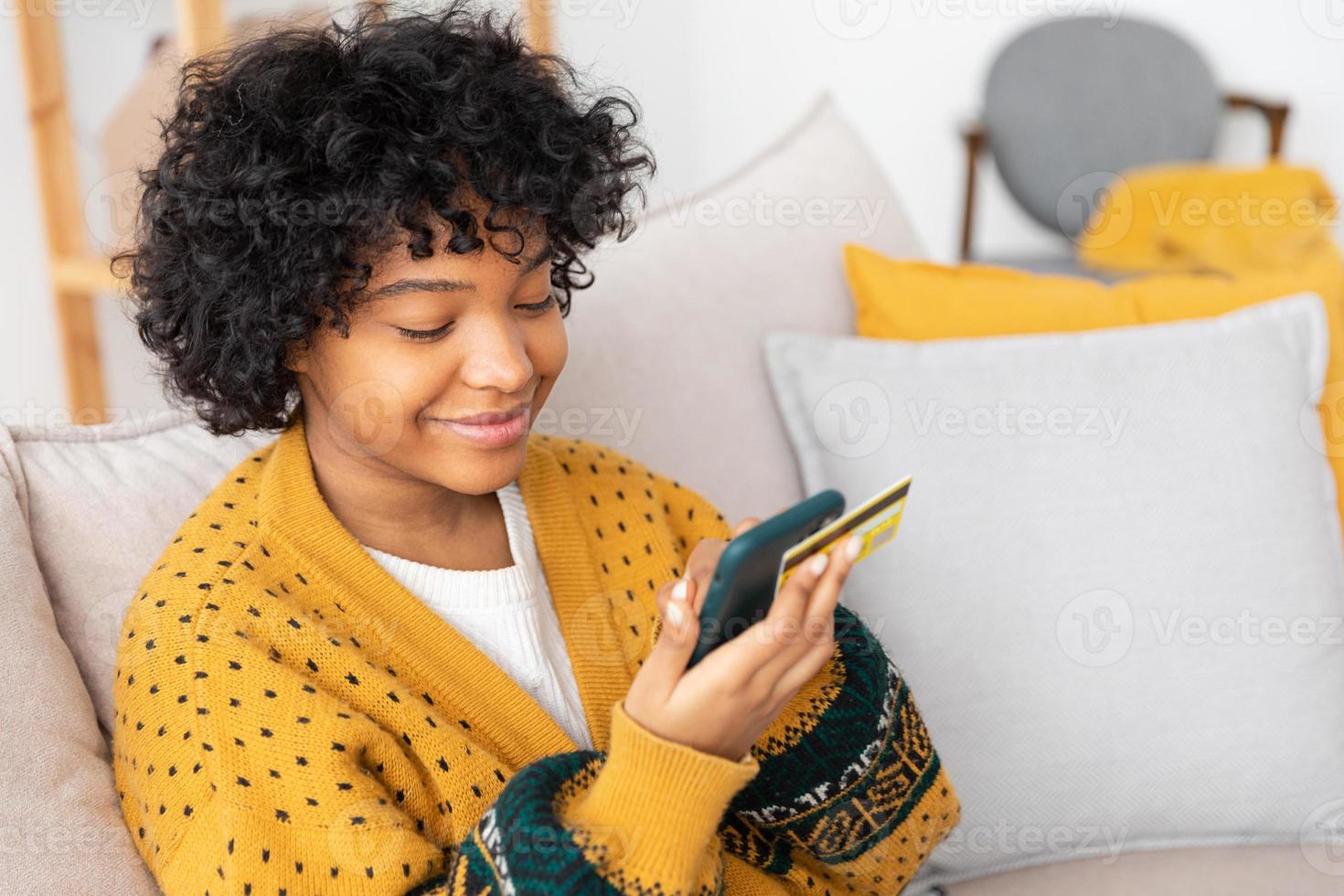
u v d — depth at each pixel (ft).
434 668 2.60
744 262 4.07
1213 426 3.82
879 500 2.22
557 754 2.42
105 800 2.61
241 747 2.31
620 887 2.11
